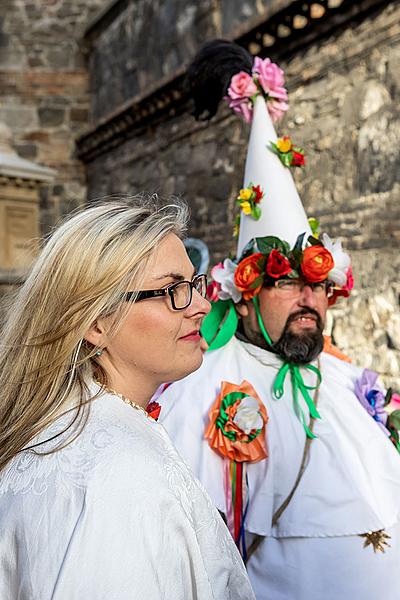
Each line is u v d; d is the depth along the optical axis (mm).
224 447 1511
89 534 703
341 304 3221
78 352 875
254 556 1506
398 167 3000
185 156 5250
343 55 3354
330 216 3396
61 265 877
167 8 5773
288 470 1528
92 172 7328
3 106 7352
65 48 7527
